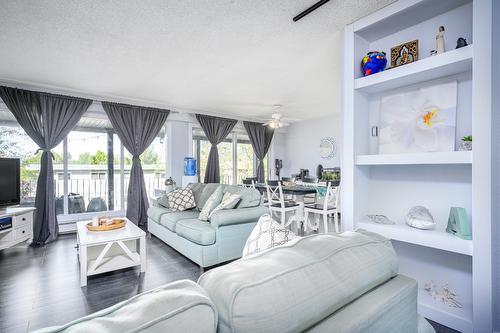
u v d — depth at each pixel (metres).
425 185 2.05
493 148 1.65
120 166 5.19
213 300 0.53
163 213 3.70
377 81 2.04
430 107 1.96
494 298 1.66
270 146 7.34
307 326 0.57
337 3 2.03
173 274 2.66
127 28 2.39
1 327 1.79
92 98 4.47
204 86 4.10
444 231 1.85
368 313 0.65
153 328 0.41
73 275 2.63
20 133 4.26
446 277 1.95
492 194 1.63
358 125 2.24
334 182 4.25
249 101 5.04
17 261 3.04
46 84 3.93
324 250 0.73
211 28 2.40
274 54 2.96
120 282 2.48
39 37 2.55
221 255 2.76
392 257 0.84
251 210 2.99
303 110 5.84
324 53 2.95
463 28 1.83
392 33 2.24
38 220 3.78
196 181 5.26
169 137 5.46
